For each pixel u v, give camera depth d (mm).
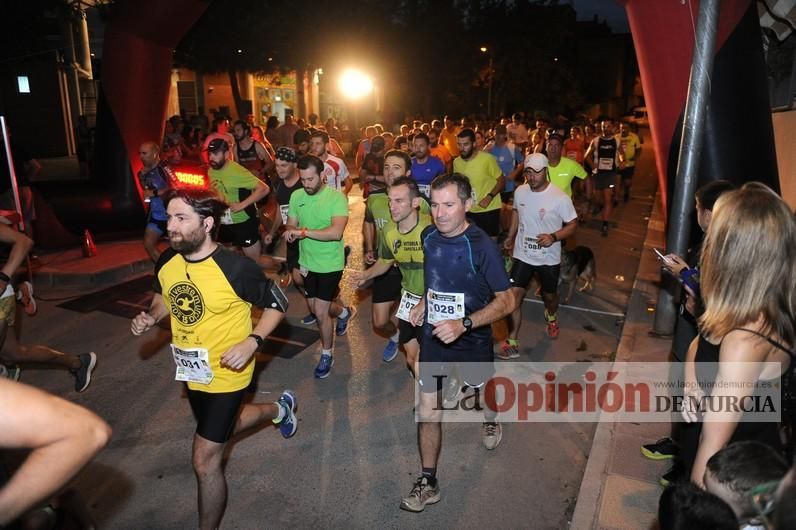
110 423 4734
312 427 4676
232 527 3592
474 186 7645
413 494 3678
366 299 7711
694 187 5594
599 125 20469
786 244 2020
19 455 3723
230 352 3072
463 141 7473
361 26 22203
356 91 34438
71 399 5094
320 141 7840
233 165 7109
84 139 19344
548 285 5992
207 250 3133
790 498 1091
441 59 33312
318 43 20812
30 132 26047
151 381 5449
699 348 2352
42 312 7172
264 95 33156
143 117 10445
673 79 5926
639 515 3455
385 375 5570
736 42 5777
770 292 2025
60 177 19766
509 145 11992
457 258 3518
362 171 10266
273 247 10266
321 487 3957
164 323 6824
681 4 5730
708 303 2162
